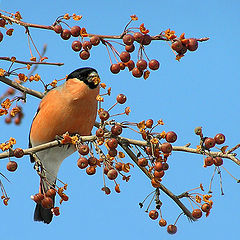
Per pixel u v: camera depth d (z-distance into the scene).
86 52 6.24
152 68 6.11
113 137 6.24
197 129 6.15
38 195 6.47
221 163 6.07
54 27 6.21
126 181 6.27
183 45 6.00
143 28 5.96
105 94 6.27
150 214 6.80
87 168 6.34
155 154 6.11
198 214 6.52
